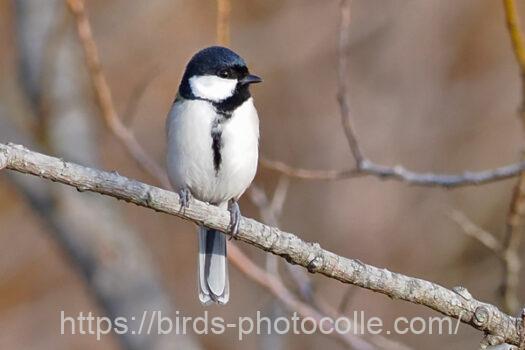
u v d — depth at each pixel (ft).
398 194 46.11
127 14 48.52
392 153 46.75
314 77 47.75
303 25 48.32
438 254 45.55
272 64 47.98
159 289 36.35
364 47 48.44
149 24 48.52
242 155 27.61
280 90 47.80
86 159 37.24
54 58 37.37
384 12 48.55
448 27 48.24
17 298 45.03
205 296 27.55
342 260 22.52
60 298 45.19
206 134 27.27
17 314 44.75
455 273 45.27
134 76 47.65
